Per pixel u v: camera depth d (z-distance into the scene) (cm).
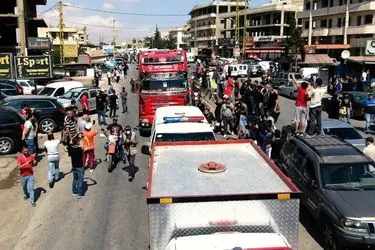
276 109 1980
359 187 932
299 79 3628
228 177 633
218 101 2089
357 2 5919
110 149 1491
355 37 6044
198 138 1163
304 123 1476
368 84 3058
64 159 1661
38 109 2145
